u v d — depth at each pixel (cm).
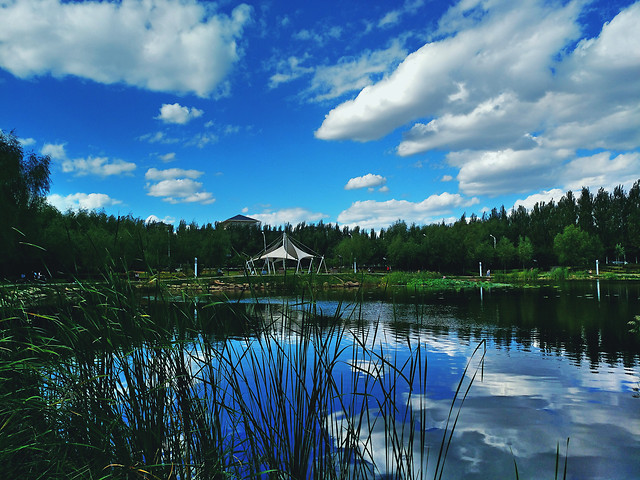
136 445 154
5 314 159
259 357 329
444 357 606
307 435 163
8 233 1391
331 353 557
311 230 5803
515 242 5397
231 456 166
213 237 3862
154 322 164
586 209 5506
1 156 1592
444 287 2597
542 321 992
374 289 2431
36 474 142
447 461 275
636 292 1861
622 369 544
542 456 294
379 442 295
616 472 276
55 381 158
